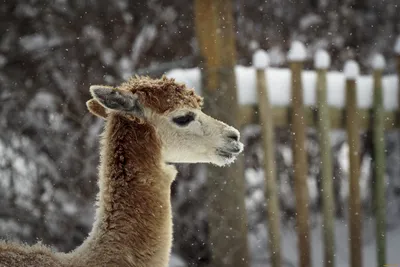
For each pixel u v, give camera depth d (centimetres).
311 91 2959
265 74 2816
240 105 2895
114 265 1405
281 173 3706
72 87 3625
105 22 3853
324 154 2898
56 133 3531
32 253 1419
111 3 3866
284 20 4353
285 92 2936
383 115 3031
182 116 1534
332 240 2959
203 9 2848
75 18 3781
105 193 1458
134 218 1430
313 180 3959
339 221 3891
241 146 1592
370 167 3741
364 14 4522
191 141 1545
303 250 2923
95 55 3731
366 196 3903
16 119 3522
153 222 1441
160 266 1448
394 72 4356
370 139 3666
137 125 1490
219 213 2936
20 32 3747
